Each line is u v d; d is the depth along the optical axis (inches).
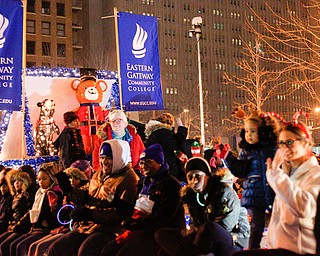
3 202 354.6
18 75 424.5
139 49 471.8
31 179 355.3
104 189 270.1
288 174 192.4
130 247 242.5
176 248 223.1
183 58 4163.4
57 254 268.8
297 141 185.8
